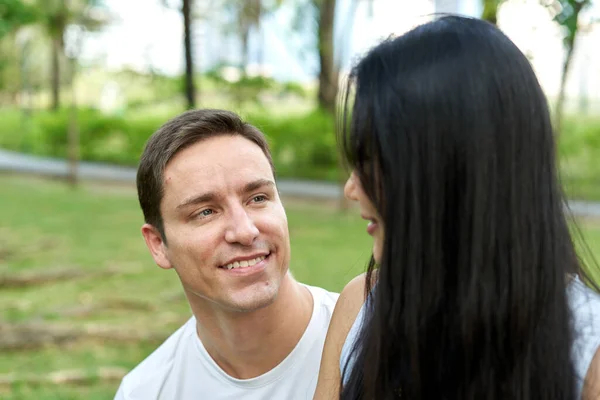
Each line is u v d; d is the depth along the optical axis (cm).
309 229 1007
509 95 95
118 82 2041
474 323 96
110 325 520
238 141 154
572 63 781
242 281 150
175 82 1366
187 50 1108
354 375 115
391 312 102
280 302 159
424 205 96
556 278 98
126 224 1020
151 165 155
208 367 169
